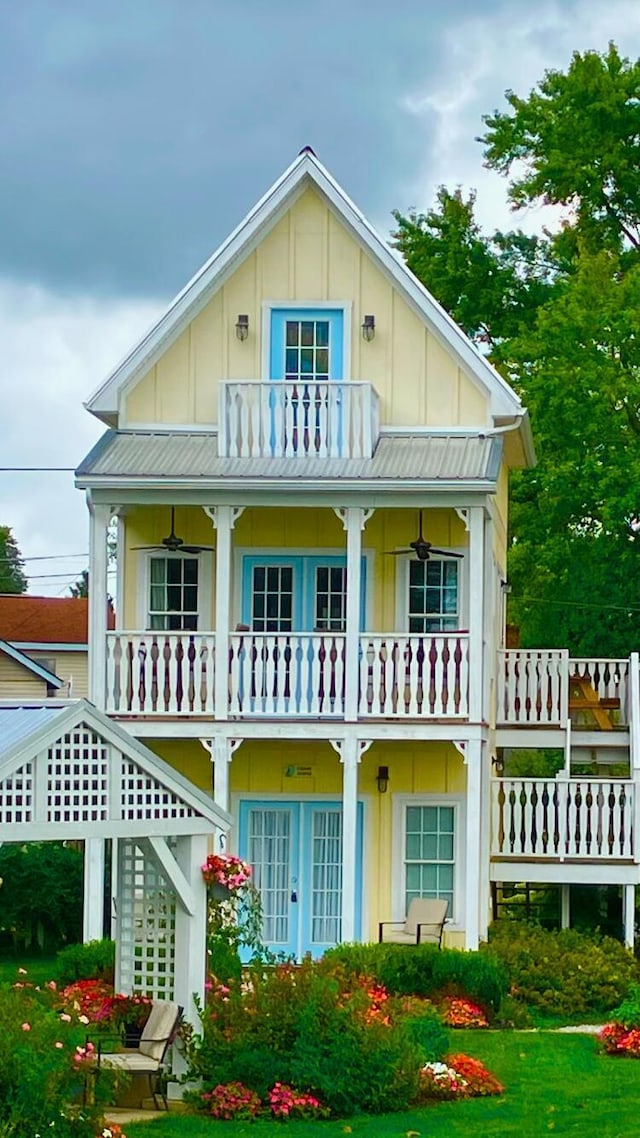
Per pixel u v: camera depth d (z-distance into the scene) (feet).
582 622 112.47
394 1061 51.67
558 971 71.10
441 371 82.23
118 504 77.61
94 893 75.97
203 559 82.99
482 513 76.64
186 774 81.66
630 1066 58.18
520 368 110.11
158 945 54.19
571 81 124.67
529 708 86.63
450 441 81.05
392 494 76.38
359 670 77.30
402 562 82.02
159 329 82.58
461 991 67.56
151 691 77.56
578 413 103.65
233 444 79.36
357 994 54.49
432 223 130.21
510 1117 50.06
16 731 48.34
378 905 80.33
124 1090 50.29
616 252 124.67
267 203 82.23
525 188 126.93
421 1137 47.39
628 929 79.00
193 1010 51.49
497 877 79.77
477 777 75.72
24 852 84.99
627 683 88.79
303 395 79.46
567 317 106.32
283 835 81.46
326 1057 51.13
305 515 82.74
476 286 127.54
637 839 79.25
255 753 81.61
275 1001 52.54
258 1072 50.70
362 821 80.79
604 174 124.36
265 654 78.69
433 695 79.36
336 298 82.69
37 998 50.65
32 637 156.25
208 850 78.89
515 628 107.45
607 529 104.01
